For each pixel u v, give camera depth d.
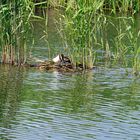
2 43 25.12
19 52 25.23
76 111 19.73
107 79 23.47
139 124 18.59
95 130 18.06
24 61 25.12
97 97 21.25
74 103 20.56
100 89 22.17
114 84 22.83
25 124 18.52
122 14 36.56
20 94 21.47
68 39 25.72
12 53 25.11
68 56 25.33
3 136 17.55
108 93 21.73
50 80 23.19
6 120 18.83
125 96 21.41
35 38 29.64
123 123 18.66
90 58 24.91
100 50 27.70
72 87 22.34
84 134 17.73
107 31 31.77
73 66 24.80
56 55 26.41
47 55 26.42
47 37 27.50
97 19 27.48
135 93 21.77
